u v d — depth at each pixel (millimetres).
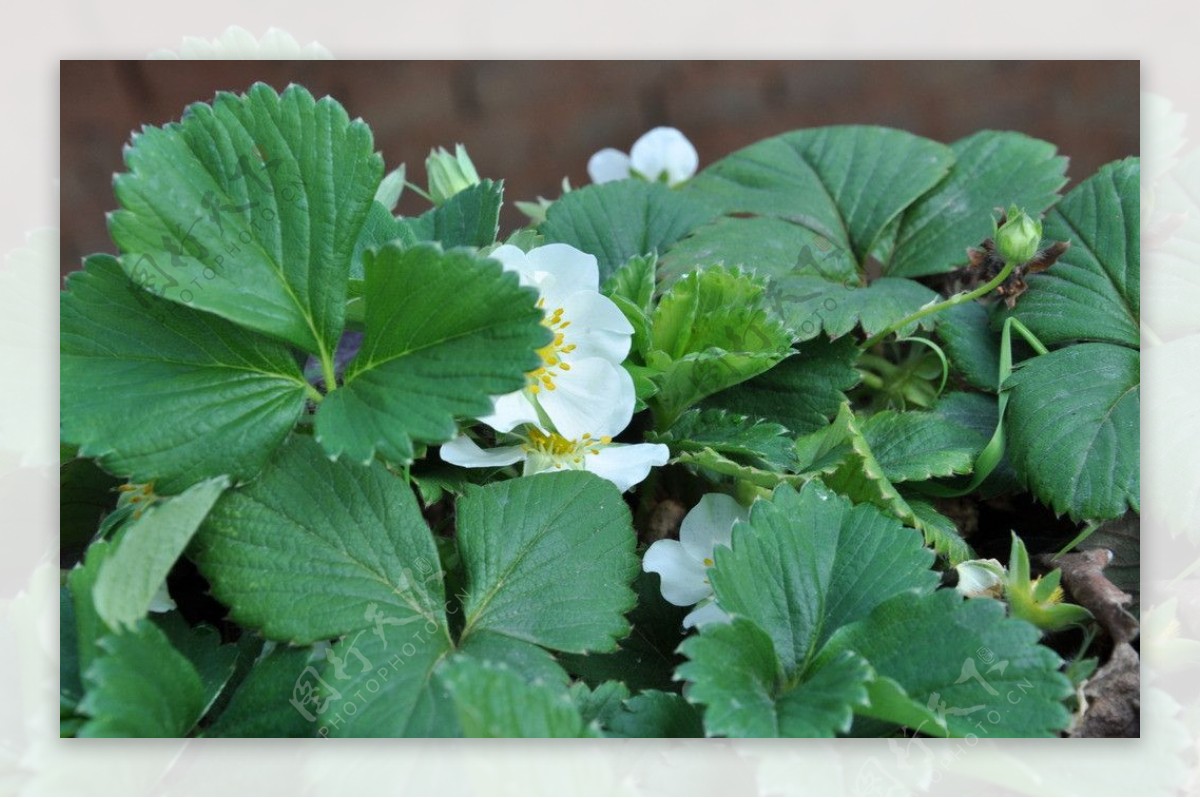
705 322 834
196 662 780
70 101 1610
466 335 775
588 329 816
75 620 769
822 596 791
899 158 943
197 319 789
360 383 781
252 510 778
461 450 810
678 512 861
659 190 924
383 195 908
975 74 1793
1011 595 804
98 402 776
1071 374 852
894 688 751
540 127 1845
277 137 793
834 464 821
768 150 961
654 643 817
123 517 791
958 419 870
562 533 798
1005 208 917
